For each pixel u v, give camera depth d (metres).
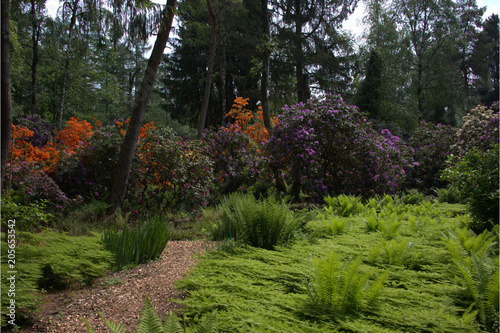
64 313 2.27
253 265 2.68
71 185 7.63
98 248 3.27
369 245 3.40
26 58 17.95
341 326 1.69
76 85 21.83
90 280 2.92
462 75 30.17
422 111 23.61
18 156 6.89
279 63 19.03
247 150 9.89
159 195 7.73
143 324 1.47
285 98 21.14
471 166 4.78
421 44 23.11
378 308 1.93
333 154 9.30
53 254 3.00
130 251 3.39
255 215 3.93
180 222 6.69
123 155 7.04
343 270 2.11
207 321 1.53
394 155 10.16
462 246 2.99
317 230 4.24
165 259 3.65
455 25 22.16
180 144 7.78
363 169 9.05
